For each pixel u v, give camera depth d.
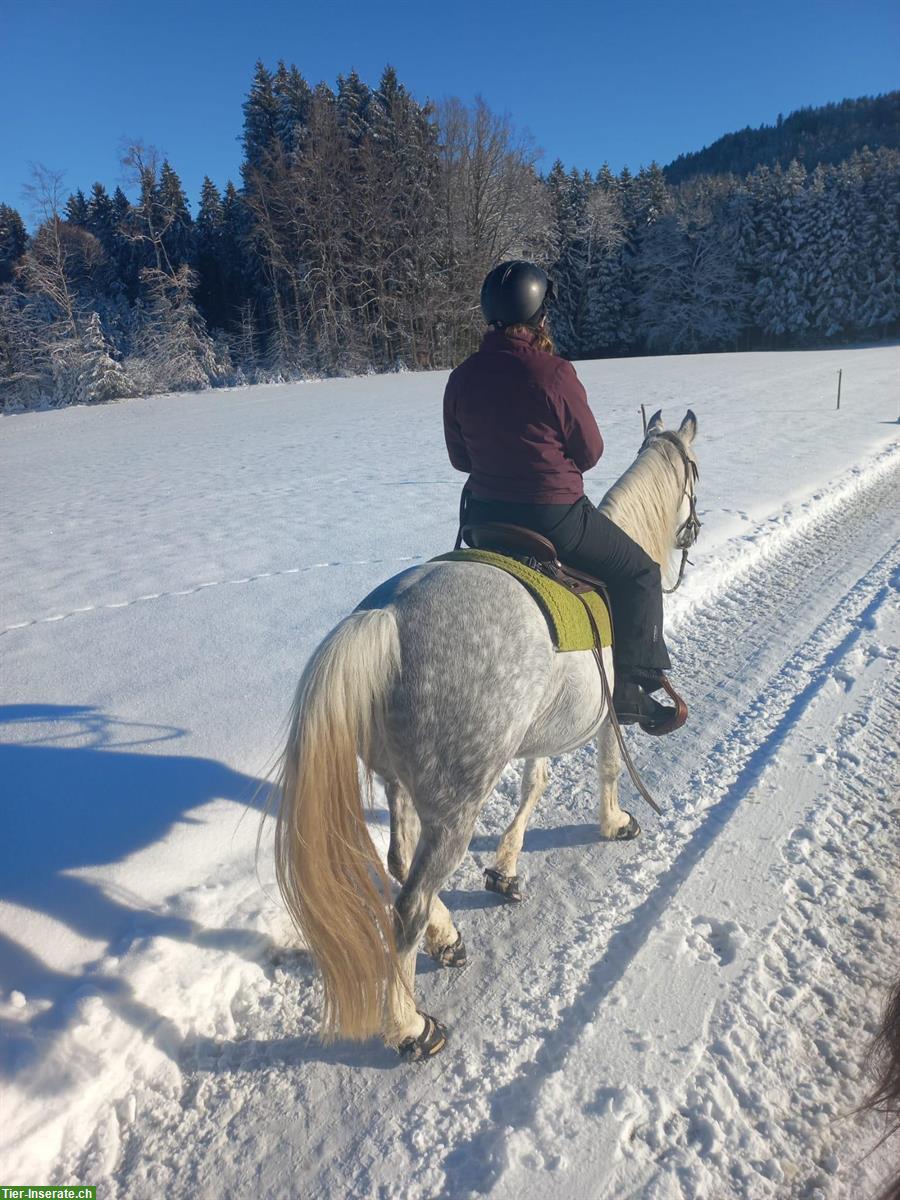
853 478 10.57
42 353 38.81
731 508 9.04
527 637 2.57
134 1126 2.34
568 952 2.94
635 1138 2.23
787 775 4.01
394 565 7.17
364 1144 2.26
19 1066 2.32
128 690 4.77
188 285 43.28
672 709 3.37
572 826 3.74
